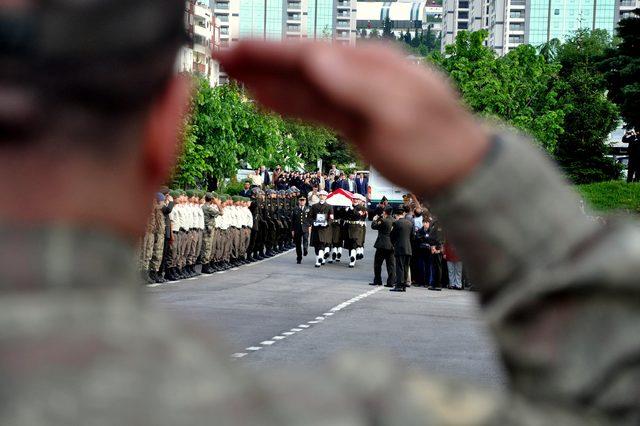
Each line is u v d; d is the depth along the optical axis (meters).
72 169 1.54
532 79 101.19
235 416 1.45
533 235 1.78
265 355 23.89
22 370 1.41
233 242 59.97
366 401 1.55
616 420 1.71
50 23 1.52
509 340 1.79
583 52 150.00
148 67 1.60
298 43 1.75
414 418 1.54
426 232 52.31
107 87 1.56
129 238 1.60
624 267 1.70
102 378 1.42
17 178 1.52
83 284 1.52
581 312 1.74
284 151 107.69
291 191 84.62
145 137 1.63
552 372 1.74
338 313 35.09
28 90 1.52
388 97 1.74
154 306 1.58
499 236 1.78
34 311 1.46
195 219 50.78
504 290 1.78
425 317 34.66
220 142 76.06
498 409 1.61
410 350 25.48
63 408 1.40
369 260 71.19
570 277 1.73
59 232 1.53
